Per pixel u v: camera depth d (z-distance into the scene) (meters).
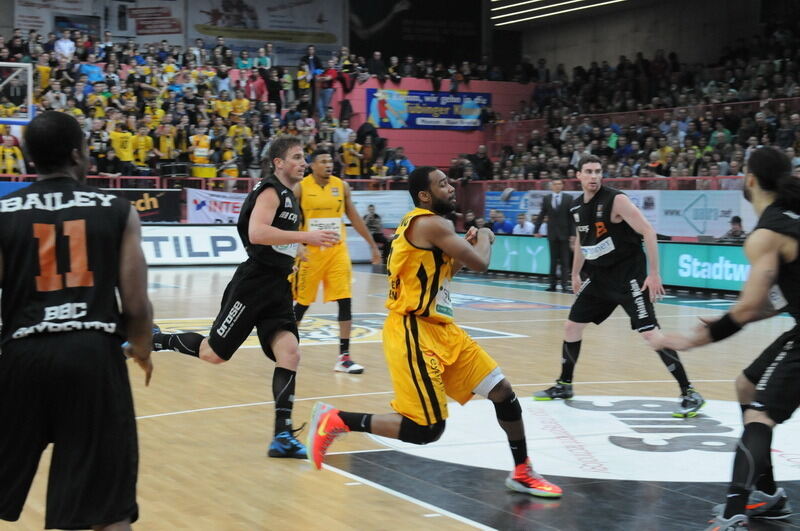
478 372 4.83
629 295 6.96
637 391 7.94
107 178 21.89
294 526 4.36
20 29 28.53
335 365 9.13
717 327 4.06
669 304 15.80
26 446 3.15
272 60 31.72
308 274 8.66
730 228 18.48
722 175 20.31
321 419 4.87
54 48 25.62
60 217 3.18
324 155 8.56
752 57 27.17
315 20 32.78
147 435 6.22
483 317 13.55
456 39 35.06
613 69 30.80
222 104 24.94
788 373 4.06
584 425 6.57
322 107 28.02
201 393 7.69
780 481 5.18
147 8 30.38
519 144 29.94
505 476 5.26
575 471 5.37
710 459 5.65
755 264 3.98
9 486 3.16
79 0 29.34
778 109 23.53
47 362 3.08
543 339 11.20
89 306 3.16
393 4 33.91
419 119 30.39
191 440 6.10
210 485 5.06
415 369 4.67
